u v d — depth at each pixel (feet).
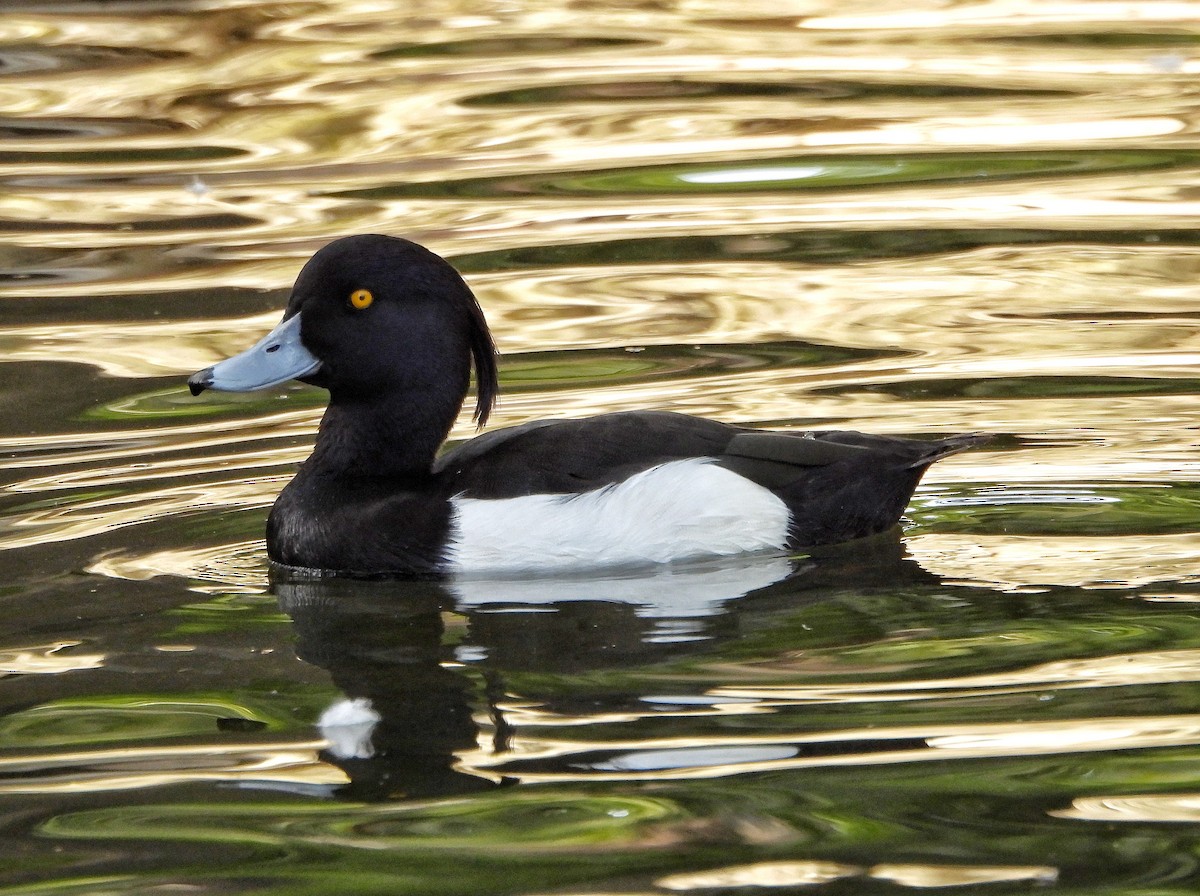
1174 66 70.18
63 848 22.20
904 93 68.18
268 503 36.99
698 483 32.99
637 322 48.06
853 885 20.66
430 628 30.09
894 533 34.17
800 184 59.36
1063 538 33.14
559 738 25.11
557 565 32.78
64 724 26.17
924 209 56.85
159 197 59.67
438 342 34.45
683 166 61.26
